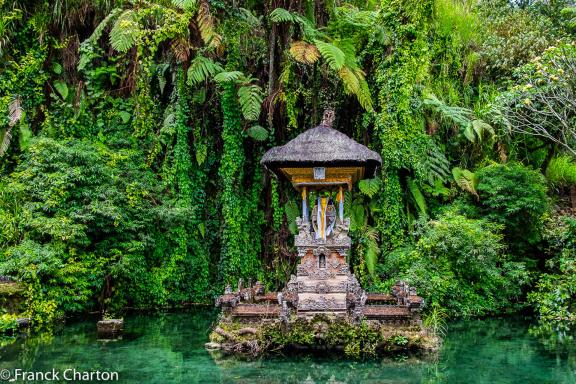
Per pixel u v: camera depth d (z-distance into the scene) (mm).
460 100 14281
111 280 10469
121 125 12594
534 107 11727
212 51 11766
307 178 7422
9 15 11758
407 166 12133
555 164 13516
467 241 10219
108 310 10359
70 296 9305
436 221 10820
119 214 9914
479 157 13656
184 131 12008
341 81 12297
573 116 11938
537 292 10906
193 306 11688
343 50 11555
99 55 12383
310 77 12477
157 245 11375
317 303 7141
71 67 12734
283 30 11594
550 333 8508
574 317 9688
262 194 12789
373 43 12133
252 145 12711
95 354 6875
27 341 7668
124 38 10633
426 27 11781
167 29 10672
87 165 10141
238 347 6777
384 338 6680
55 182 9391
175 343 7605
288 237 12445
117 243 10258
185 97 12117
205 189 12797
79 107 12289
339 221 7512
